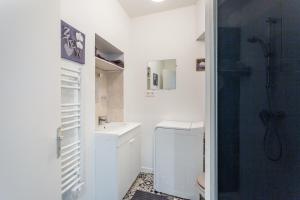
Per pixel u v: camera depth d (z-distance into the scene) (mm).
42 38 886
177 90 2787
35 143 838
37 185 849
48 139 924
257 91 869
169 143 2299
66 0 1453
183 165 2242
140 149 2824
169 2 2568
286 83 901
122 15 2666
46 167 909
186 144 2227
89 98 1829
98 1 1995
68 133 1517
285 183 889
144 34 2936
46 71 914
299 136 900
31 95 815
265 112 878
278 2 903
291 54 908
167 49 2824
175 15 2764
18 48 745
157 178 2361
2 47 672
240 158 845
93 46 1893
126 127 2404
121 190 2059
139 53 2967
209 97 827
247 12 856
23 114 771
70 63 1523
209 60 823
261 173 870
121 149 2055
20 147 755
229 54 838
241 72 850
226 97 835
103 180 1958
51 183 945
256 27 872
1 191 673
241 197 845
